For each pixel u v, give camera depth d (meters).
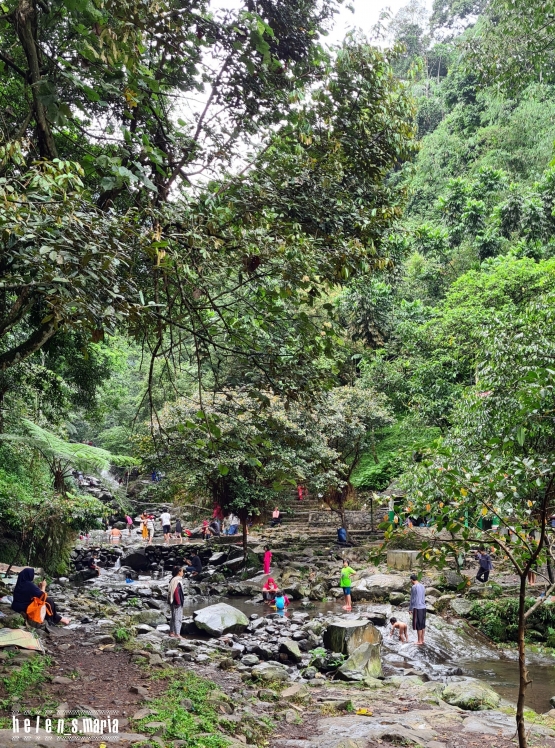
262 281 5.60
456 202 28.55
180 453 18.70
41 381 13.67
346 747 6.10
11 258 4.39
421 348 22.77
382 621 14.38
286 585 18.77
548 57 17.23
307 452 18.33
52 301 3.92
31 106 5.73
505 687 10.38
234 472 20.30
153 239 4.55
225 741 5.62
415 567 19.22
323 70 7.15
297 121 6.96
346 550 22.52
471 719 7.55
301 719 7.38
